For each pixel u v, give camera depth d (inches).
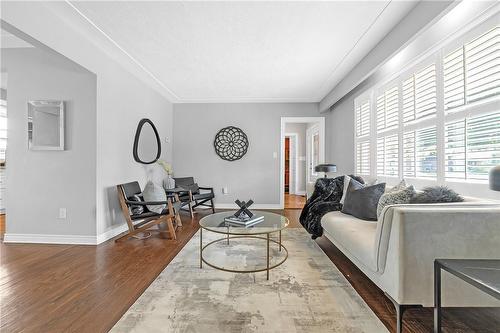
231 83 164.1
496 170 39.8
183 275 82.9
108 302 67.4
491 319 59.4
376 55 111.5
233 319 59.4
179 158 213.3
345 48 115.3
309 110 209.9
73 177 116.4
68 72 115.8
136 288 74.9
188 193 175.5
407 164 111.1
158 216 124.8
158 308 63.8
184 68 139.7
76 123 116.0
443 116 89.2
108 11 89.4
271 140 211.2
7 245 114.0
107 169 124.4
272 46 113.7
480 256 53.5
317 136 268.1
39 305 66.0
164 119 196.1
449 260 49.3
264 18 92.7
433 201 67.2
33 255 101.7
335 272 85.9
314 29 99.6
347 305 65.6
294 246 113.7
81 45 104.4
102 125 120.1
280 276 82.6
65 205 116.5
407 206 57.0
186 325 57.2
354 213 101.1
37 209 117.6
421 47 92.0
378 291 73.6
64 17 93.4
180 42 110.7
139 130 153.4
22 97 116.7
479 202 62.1
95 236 115.9
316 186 132.0
